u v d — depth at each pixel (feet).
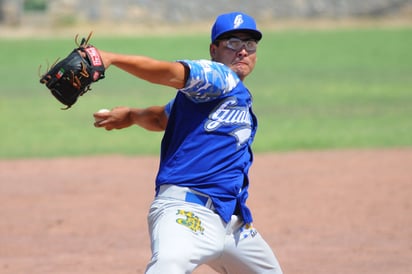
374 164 157.07
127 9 561.84
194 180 52.80
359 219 113.29
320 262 90.94
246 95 53.62
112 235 105.50
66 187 137.80
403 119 217.77
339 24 563.07
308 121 216.13
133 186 138.51
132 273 86.63
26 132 203.00
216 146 52.90
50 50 420.77
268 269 57.26
